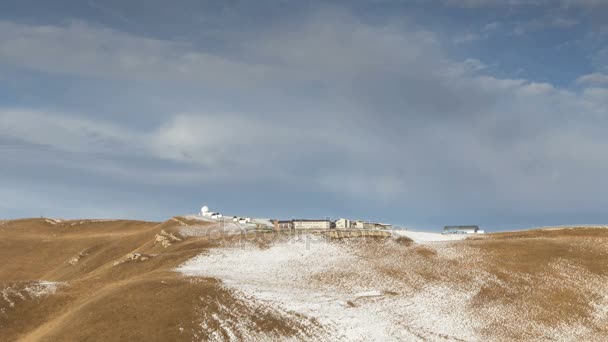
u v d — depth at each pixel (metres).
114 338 56.66
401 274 86.25
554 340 69.44
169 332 57.81
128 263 87.81
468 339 67.38
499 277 86.38
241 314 63.22
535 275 86.94
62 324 60.56
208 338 57.72
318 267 87.50
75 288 75.06
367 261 92.31
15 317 64.94
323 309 67.75
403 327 67.19
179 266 83.12
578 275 86.69
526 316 74.88
